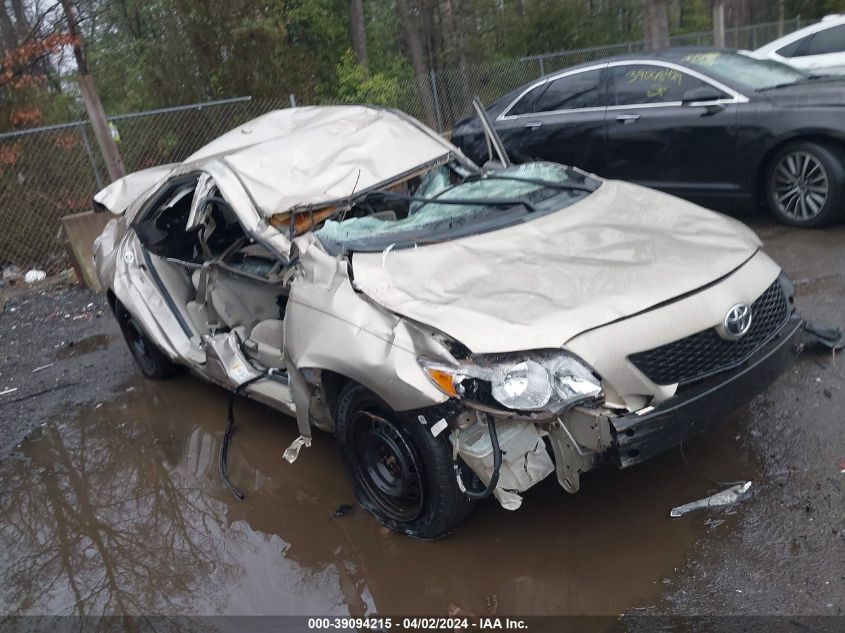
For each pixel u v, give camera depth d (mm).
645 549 3164
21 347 6996
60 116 12086
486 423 2947
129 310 5191
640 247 3521
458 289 3277
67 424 5332
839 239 6047
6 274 9367
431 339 3012
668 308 3096
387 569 3346
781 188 6461
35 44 10914
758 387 3252
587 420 2852
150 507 4172
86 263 8398
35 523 4219
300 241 3908
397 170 4609
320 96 15523
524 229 3799
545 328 2951
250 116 11367
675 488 3496
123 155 10375
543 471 2951
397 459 3314
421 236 3828
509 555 3273
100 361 6391
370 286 3381
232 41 13867
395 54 18906
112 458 4766
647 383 2965
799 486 3350
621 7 19891
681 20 23672
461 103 12922
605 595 2975
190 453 4648
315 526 3746
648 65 7129
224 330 4773
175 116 10695
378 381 3098
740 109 6434
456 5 18000
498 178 4543
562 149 7688
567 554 3217
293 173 4363
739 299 3229
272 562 3557
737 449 3701
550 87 7852
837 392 3969
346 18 16453
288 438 4613
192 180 4719
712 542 3129
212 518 3971
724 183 6703
